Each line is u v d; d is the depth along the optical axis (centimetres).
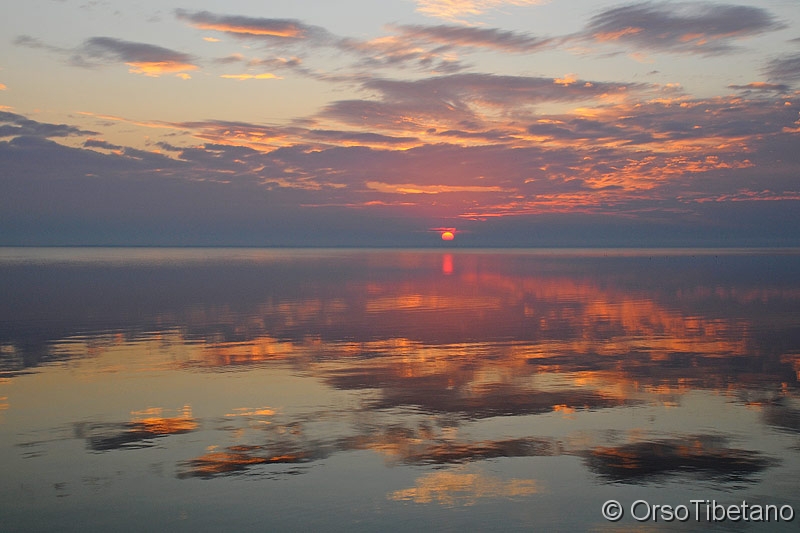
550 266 12225
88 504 1180
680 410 1738
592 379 2102
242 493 1223
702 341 2870
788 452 1420
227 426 1606
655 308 4291
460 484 1267
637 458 1393
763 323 3494
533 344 2795
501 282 7075
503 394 1911
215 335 3055
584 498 1205
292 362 2397
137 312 3984
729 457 1391
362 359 2456
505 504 1184
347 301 4759
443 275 8588
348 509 1163
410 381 2080
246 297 5053
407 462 1370
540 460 1380
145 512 1151
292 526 1107
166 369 2273
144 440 1505
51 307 4262
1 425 1616
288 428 1593
